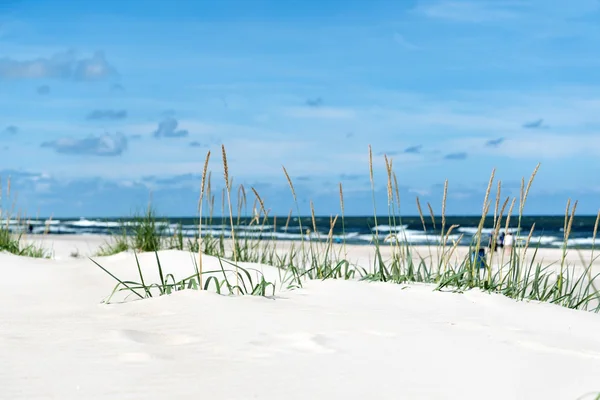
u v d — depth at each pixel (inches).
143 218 384.8
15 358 102.5
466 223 2426.2
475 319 153.0
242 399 83.2
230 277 240.7
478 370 101.7
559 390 92.0
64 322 136.7
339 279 210.2
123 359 102.5
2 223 400.2
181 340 119.0
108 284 231.1
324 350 110.9
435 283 211.6
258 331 125.9
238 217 301.6
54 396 83.2
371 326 133.0
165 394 84.7
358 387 89.7
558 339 129.6
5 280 241.8
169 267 274.4
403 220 2930.6
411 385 91.8
